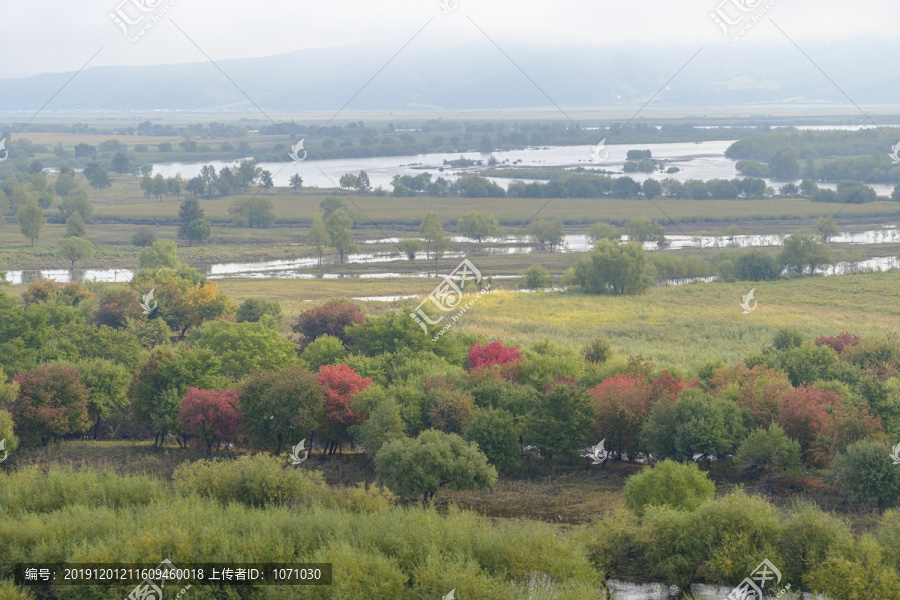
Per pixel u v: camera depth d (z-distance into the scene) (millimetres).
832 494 57844
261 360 81062
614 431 65500
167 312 109250
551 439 63469
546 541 42625
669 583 43062
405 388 67500
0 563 41188
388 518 45156
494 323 127062
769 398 65562
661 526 44438
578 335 119500
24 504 47969
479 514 54625
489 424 62531
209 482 50500
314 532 43781
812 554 41875
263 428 64500
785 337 96062
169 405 66562
